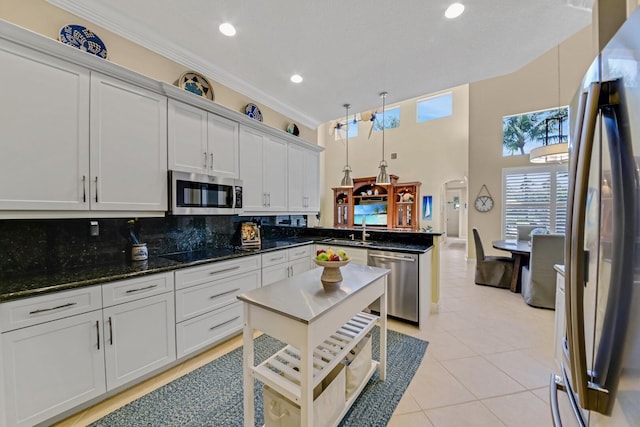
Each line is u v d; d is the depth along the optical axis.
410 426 1.56
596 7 1.25
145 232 2.39
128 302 1.79
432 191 7.31
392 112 8.02
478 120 5.96
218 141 2.66
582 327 0.77
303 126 4.14
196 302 2.21
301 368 1.25
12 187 1.49
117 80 1.92
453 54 2.41
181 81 2.50
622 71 0.66
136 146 2.03
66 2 1.84
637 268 0.62
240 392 1.83
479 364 2.16
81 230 2.00
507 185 5.70
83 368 1.61
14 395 1.38
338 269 1.70
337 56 2.47
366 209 8.01
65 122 1.68
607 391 0.73
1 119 1.46
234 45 2.34
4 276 1.68
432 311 3.21
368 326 1.86
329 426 1.45
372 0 1.80
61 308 1.52
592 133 0.73
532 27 2.04
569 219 0.86
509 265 4.19
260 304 1.38
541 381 1.95
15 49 1.49
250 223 3.19
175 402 1.73
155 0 1.85
